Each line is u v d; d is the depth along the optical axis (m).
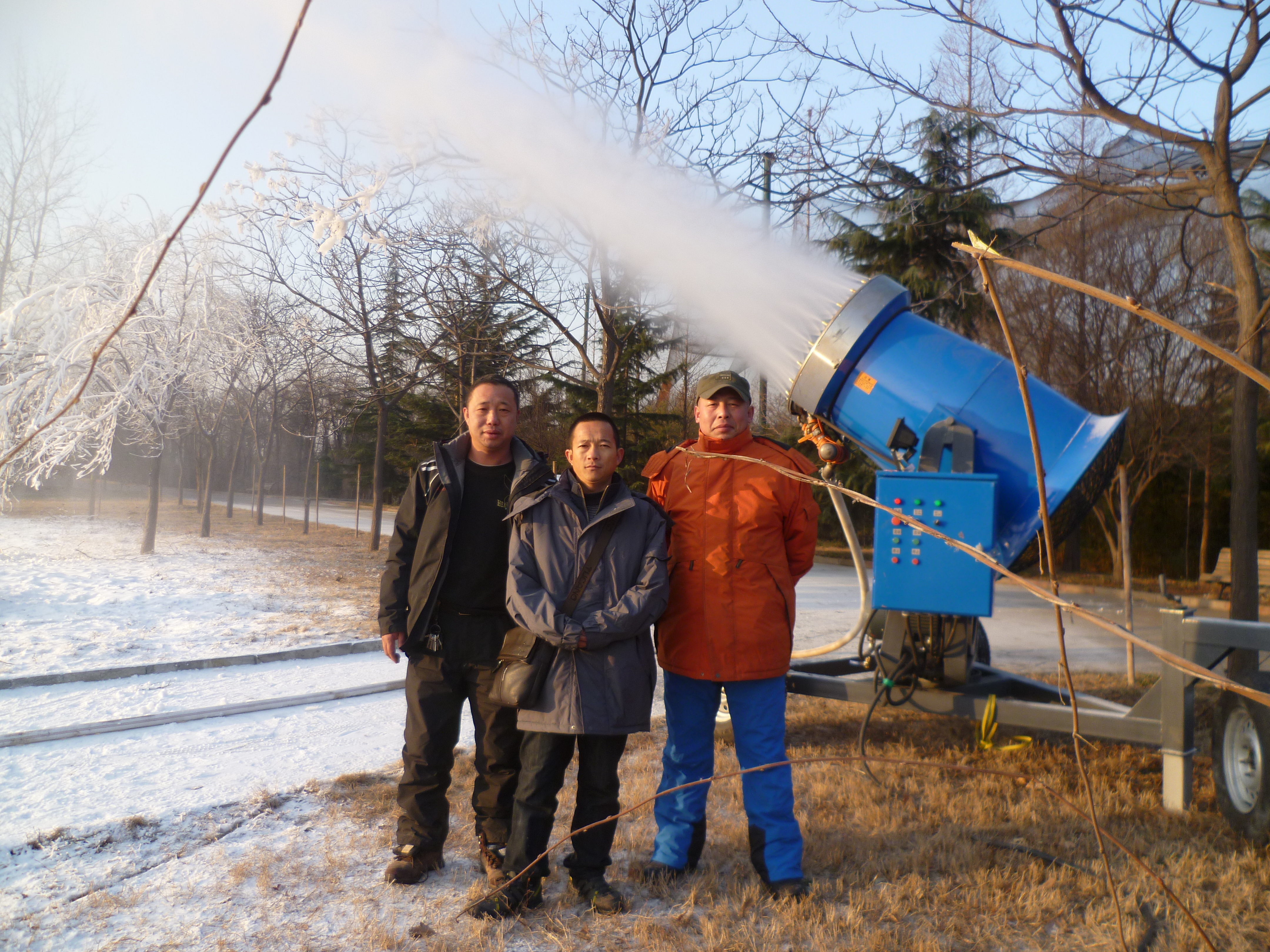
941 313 13.66
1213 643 3.59
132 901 2.86
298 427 28.30
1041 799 3.89
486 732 3.16
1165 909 2.85
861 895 2.94
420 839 3.08
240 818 3.63
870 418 4.32
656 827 3.59
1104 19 4.95
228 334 16.92
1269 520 17.30
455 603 3.12
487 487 3.22
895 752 4.72
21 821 3.55
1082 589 14.31
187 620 8.45
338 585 11.39
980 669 5.27
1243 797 3.51
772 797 3.06
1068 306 14.15
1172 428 14.23
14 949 2.54
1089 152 6.84
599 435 3.02
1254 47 4.85
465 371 13.30
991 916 2.83
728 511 3.13
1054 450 3.87
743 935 2.69
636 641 2.94
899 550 3.77
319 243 6.29
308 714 5.42
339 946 2.60
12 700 5.51
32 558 13.37
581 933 2.72
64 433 12.38
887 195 6.60
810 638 8.69
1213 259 11.86
